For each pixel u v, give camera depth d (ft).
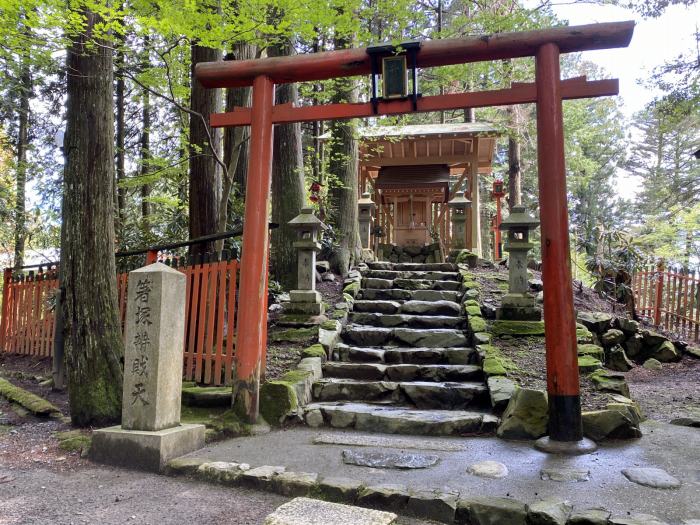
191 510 9.67
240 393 14.99
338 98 31.58
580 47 13.94
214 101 23.61
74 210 15.20
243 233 15.70
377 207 43.45
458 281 27.45
